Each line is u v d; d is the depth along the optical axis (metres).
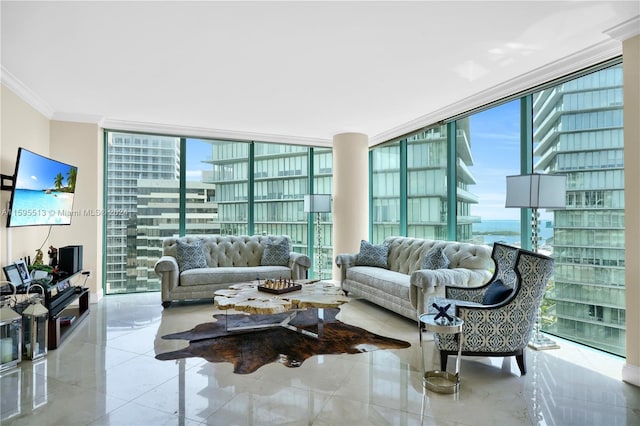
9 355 2.85
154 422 2.10
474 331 2.74
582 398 2.42
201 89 4.01
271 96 4.25
